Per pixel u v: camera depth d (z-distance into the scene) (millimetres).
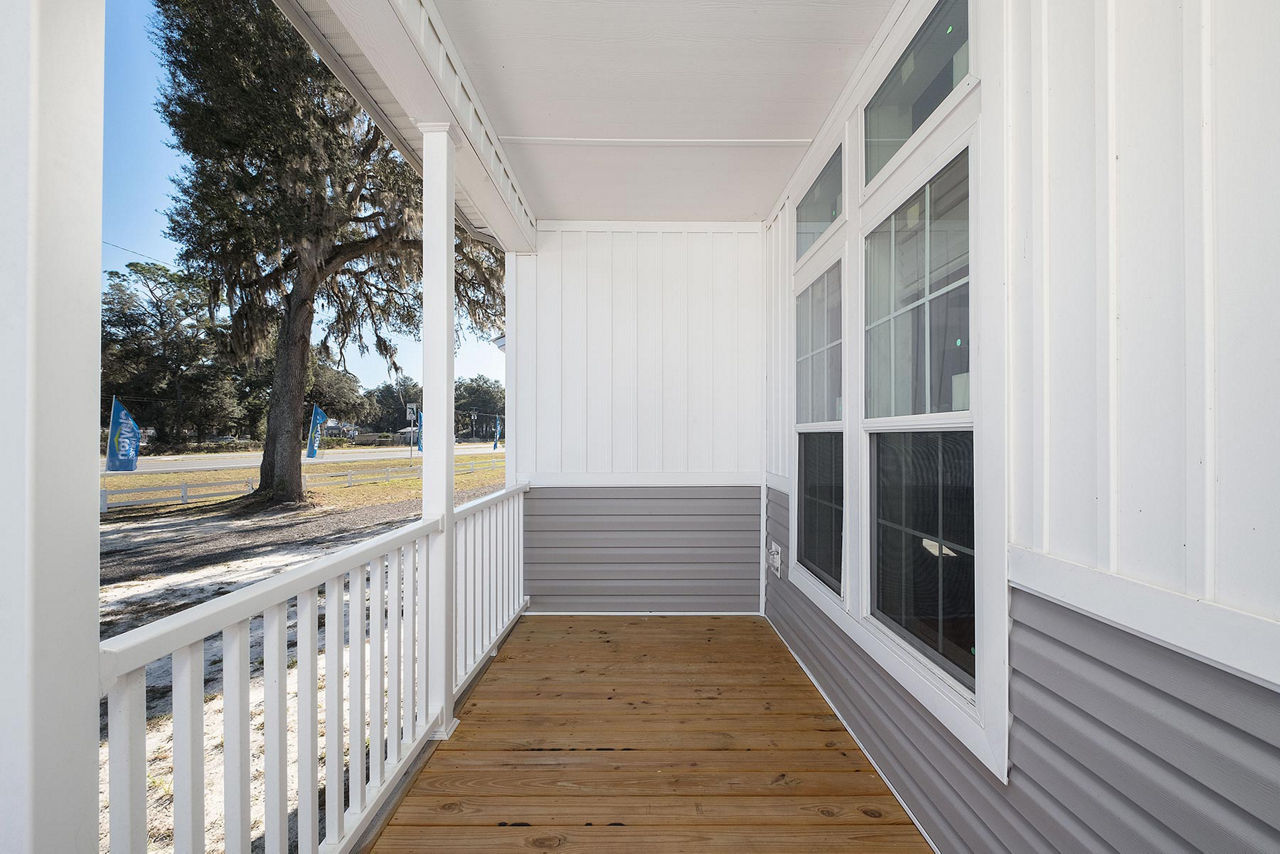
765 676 3076
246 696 1167
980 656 1497
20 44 706
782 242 3777
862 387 2391
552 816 1896
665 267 4332
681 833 1817
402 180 8961
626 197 3902
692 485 4270
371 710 1800
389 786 1858
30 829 703
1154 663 981
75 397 765
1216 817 872
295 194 8281
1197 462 896
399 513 9797
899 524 2078
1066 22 1194
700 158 3336
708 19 2188
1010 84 1391
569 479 4262
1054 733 1225
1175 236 940
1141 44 1005
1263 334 800
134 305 7754
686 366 4309
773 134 3076
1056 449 1225
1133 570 1022
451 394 2463
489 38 2305
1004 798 1409
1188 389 913
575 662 3258
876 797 2018
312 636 1462
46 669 726
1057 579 1191
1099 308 1098
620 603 4238
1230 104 848
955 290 1665
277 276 8617
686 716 2609
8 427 706
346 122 8539
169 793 3188
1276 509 783
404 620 2105
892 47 2125
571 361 4309
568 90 2678
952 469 1701
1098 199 1100
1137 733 1014
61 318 745
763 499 4242
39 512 719
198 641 1039
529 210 4023
